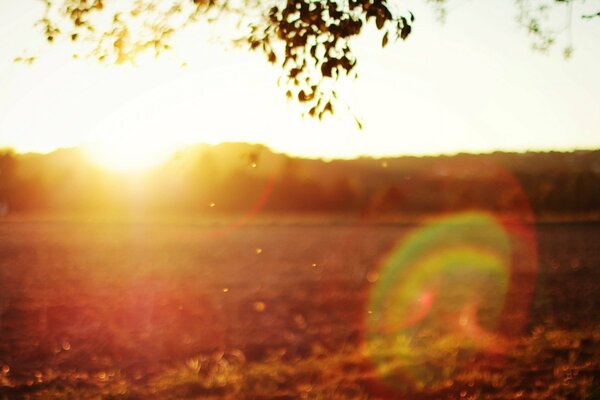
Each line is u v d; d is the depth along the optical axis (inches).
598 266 1135.6
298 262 1224.8
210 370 469.1
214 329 621.3
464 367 446.6
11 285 909.2
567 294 827.4
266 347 547.2
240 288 891.4
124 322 656.4
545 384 407.8
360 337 579.2
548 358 468.1
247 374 439.5
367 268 1128.2
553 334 545.3
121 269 1101.1
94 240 1708.9
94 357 515.8
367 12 273.6
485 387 403.2
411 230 2064.5
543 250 1427.2
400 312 706.2
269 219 2652.6
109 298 802.2
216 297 813.2
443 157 4471.0
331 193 3036.4
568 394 387.5
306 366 458.9
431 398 385.4
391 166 4284.0
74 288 884.0
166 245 1589.6
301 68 282.8
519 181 2940.5
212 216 2856.8
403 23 274.2
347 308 736.3
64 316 687.7
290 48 282.8
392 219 2591.0
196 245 1587.1
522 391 391.5
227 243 1640.0
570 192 2736.2
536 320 651.5
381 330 608.4
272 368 454.9
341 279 985.5
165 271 1081.4
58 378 453.7
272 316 688.4
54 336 593.0
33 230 2050.9
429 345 517.7
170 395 401.7
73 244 1596.9
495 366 449.1
